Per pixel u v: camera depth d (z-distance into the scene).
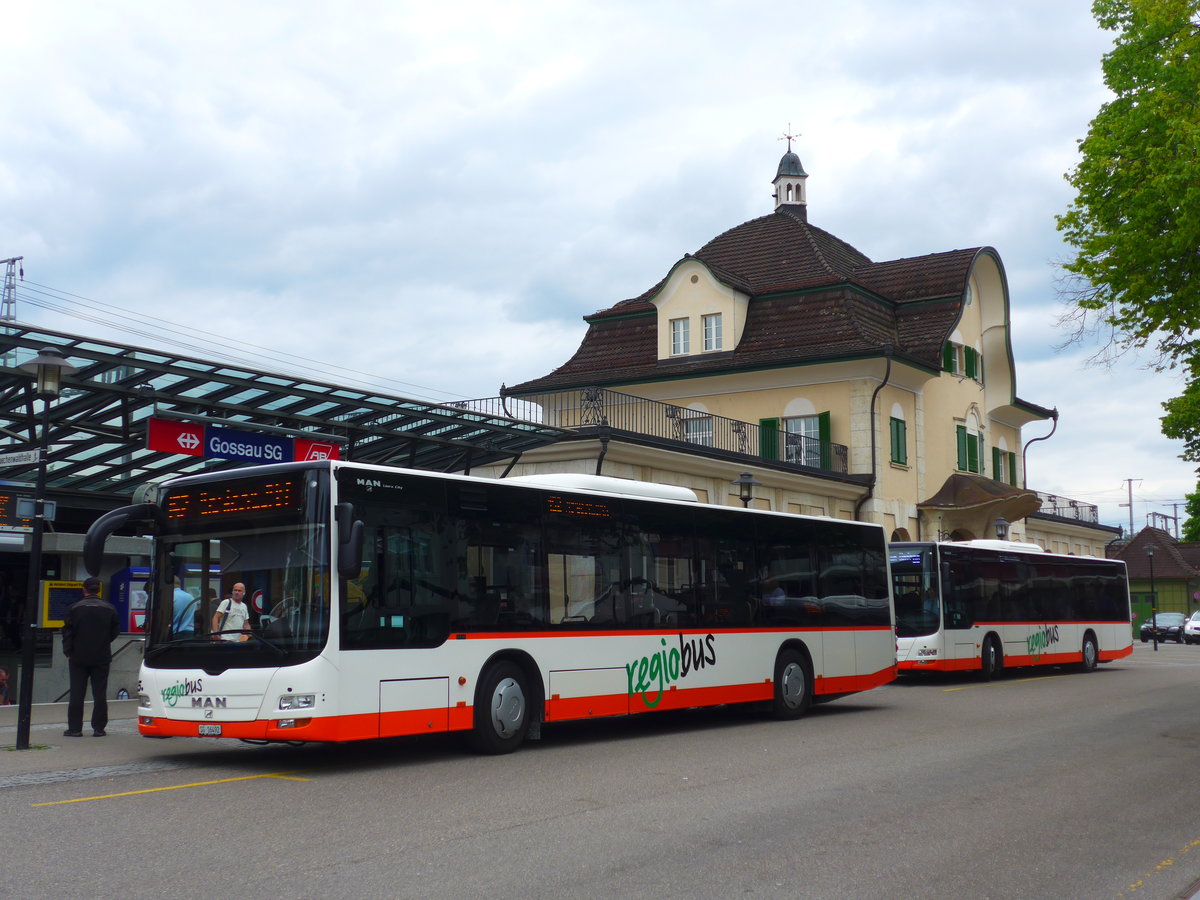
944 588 26.73
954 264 42.06
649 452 28.33
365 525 12.02
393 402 19.72
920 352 39.25
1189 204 16.09
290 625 11.60
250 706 11.52
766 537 17.73
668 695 15.49
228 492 12.31
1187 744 14.41
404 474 12.51
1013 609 29.33
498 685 13.27
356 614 11.77
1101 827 9.14
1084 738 15.02
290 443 18.89
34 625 13.45
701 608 16.28
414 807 9.62
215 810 9.45
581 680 14.24
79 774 11.48
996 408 46.44
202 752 13.45
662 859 7.73
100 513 22.12
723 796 10.25
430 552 12.66
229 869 7.32
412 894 6.74
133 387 16.98
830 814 9.42
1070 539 55.69
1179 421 19.09
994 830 8.92
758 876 7.30
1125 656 35.44
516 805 9.73
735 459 31.09
